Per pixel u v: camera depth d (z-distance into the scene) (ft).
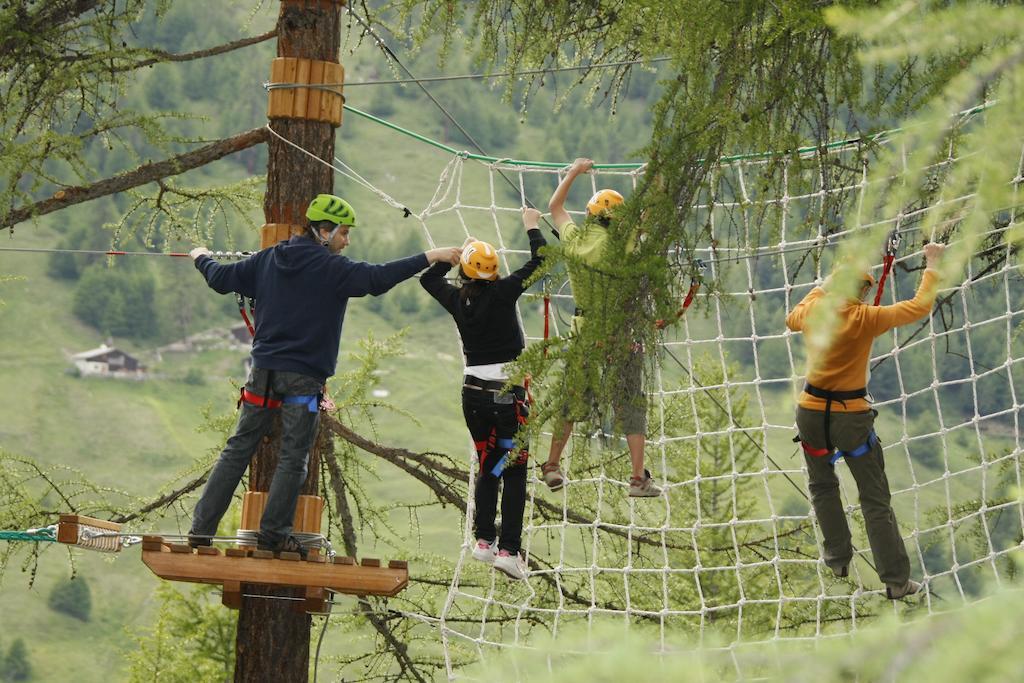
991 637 17.08
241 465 59.41
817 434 63.05
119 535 61.00
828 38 51.13
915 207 58.54
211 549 59.47
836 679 18.33
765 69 52.54
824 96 52.37
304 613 75.97
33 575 98.43
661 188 52.47
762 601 68.13
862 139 52.16
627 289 51.78
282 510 59.06
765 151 52.08
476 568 113.09
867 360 61.82
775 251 64.34
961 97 20.75
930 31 21.47
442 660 113.19
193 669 181.16
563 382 51.85
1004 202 23.47
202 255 61.87
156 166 88.74
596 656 20.33
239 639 75.15
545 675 20.40
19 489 101.30
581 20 70.33
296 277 58.75
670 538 125.59
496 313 63.72
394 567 60.03
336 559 59.88
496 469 65.72
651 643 21.01
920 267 67.62
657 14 53.06
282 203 76.38
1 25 85.20
